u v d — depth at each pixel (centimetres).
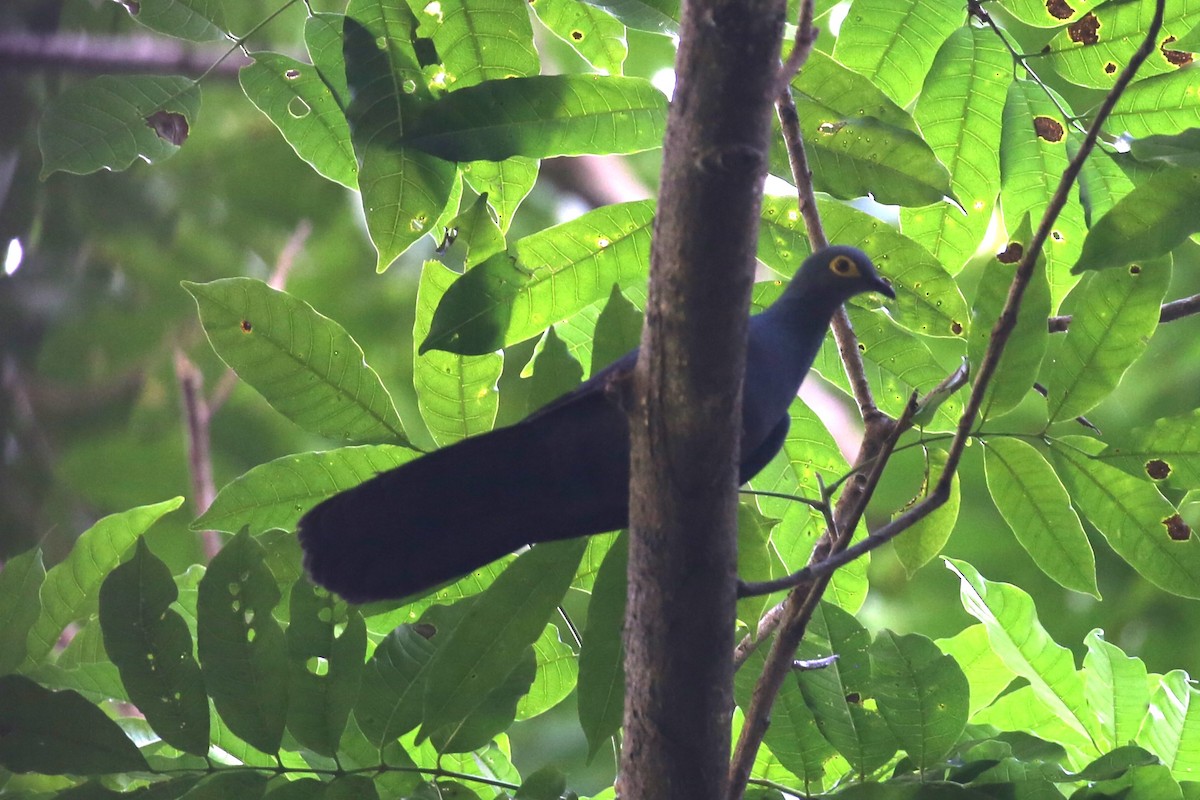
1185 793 712
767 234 838
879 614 1410
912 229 862
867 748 685
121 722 767
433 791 692
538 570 667
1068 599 1377
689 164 505
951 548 1425
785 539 872
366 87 767
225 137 1670
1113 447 707
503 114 743
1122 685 784
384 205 766
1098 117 603
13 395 1419
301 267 1686
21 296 1452
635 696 573
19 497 1394
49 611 761
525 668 705
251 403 1641
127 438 1585
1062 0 805
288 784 661
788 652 623
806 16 554
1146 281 684
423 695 662
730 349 521
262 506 742
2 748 652
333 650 664
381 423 734
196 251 1630
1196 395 1391
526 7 776
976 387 605
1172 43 787
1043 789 677
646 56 1560
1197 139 681
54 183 1491
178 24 805
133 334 1594
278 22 1512
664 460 538
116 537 767
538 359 688
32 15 1402
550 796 674
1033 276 671
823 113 794
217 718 727
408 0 774
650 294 532
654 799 574
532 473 666
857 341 862
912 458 1462
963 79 818
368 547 673
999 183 832
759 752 786
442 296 745
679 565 550
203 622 648
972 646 852
